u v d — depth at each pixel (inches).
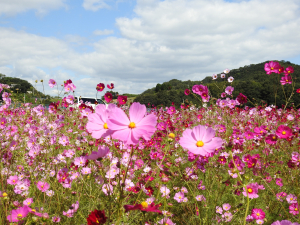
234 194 33.8
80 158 34.0
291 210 31.1
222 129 58.4
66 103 72.9
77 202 27.8
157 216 25.4
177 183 36.7
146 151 52.5
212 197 33.4
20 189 29.4
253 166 36.4
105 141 41.1
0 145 35.7
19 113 75.3
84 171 31.2
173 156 49.5
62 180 32.5
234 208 31.1
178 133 66.5
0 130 44.0
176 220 29.2
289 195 33.8
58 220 25.2
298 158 37.6
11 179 30.1
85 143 44.8
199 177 40.7
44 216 19.5
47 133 42.9
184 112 100.0
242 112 95.8
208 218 30.4
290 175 39.1
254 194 26.4
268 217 32.0
